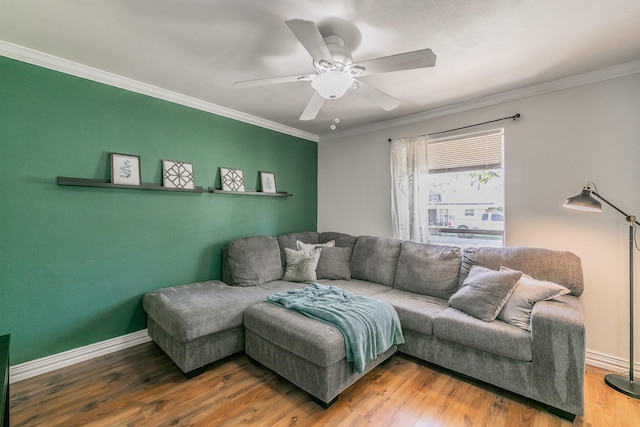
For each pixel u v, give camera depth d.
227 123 3.42
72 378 2.14
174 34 1.91
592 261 2.45
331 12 1.67
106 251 2.52
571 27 1.81
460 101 3.07
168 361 2.40
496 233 2.97
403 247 3.17
